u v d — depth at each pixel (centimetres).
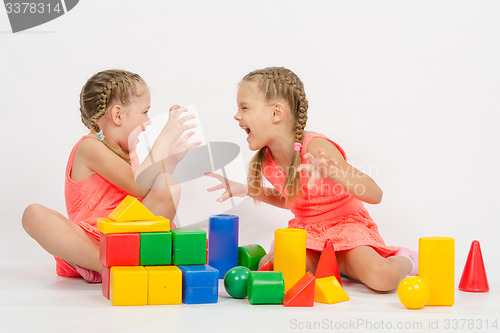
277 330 137
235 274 162
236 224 186
